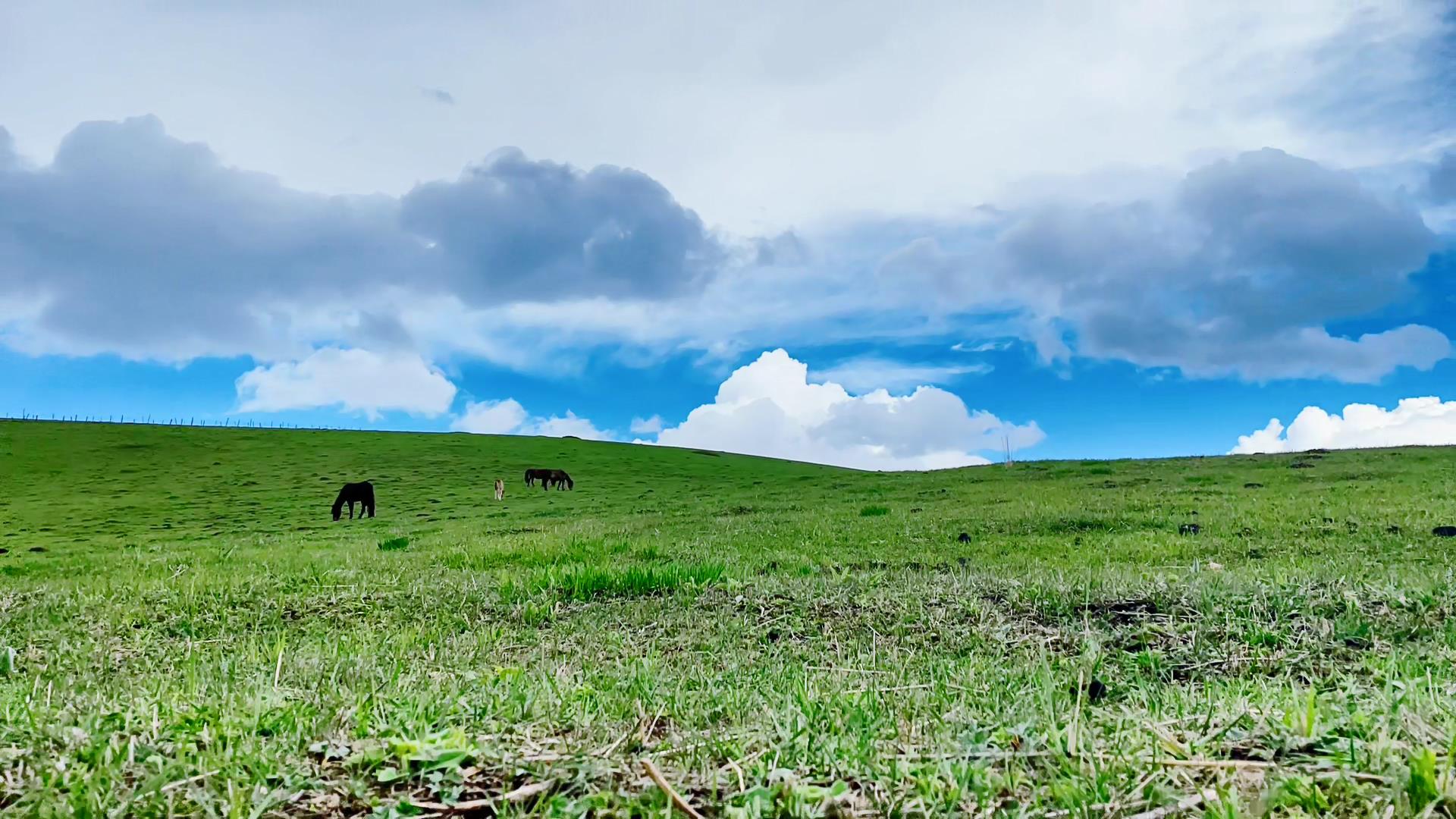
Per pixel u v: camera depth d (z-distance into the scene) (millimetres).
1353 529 14945
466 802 2744
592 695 4336
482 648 7555
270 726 3447
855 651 6898
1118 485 29266
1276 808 2414
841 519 22641
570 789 2771
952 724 3477
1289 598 7273
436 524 32812
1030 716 3572
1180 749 2916
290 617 10164
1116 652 6105
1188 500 21703
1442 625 6168
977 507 24078
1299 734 3025
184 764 2939
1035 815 2477
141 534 32812
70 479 53719
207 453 65312
